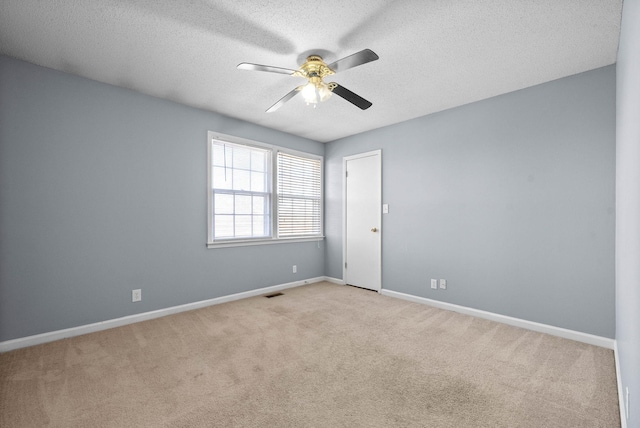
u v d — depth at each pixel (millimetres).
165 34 2072
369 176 4309
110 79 2750
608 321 2434
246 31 2037
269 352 2336
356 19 1909
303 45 2197
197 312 3303
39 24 1955
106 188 2830
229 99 3207
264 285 4137
